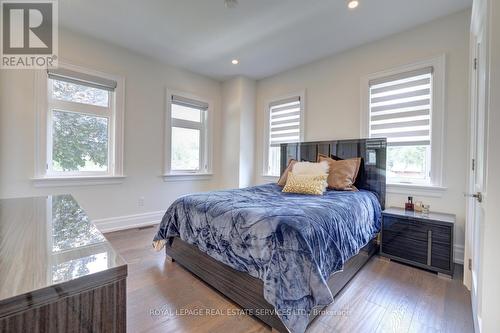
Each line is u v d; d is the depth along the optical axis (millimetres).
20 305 386
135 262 2205
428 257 2059
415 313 1489
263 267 1365
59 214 954
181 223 2066
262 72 3855
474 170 1668
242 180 4016
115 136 3076
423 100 2494
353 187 2633
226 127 4215
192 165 4023
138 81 3279
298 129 3641
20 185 2422
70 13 2387
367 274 1998
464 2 2152
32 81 2484
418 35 2512
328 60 3273
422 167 2521
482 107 1347
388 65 2721
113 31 2715
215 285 1729
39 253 555
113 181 3068
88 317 457
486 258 972
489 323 959
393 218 2266
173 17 2447
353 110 3008
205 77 4078
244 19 2471
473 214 1663
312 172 2676
